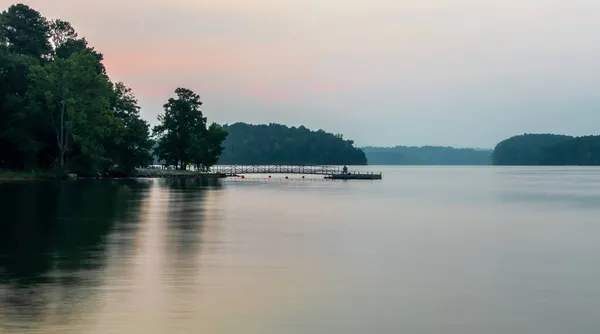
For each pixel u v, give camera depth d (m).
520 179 194.75
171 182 128.00
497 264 32.25
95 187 98.19
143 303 23.19
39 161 122.75
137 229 44.09
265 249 36.06
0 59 118.81
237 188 108.44
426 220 54.34
